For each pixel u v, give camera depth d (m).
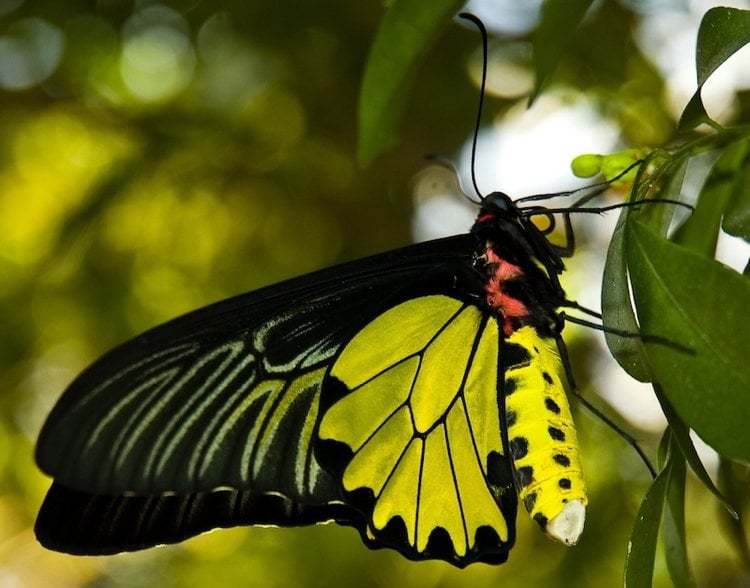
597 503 0.74
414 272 0.62
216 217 0.81
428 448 0.62
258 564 0.89
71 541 0.59
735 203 0.60
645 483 0.73
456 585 0.83
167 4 0.76
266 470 0.60
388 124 0.63
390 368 0.61
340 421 0.61
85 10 0.77
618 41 0.73
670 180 0.60
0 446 0.91
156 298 0.85
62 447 0.58
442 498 0.62
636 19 0.73
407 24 0.62
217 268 0.84
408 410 0.61
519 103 0.75
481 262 0.61
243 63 0.77
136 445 0.59
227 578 0.91
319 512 0.61
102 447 0.58
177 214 0.79
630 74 0.74
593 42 0.73
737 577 0.77
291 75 0.77
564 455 0.60
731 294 0.57
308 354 0.61
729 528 0.62
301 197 0.80
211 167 0.77
